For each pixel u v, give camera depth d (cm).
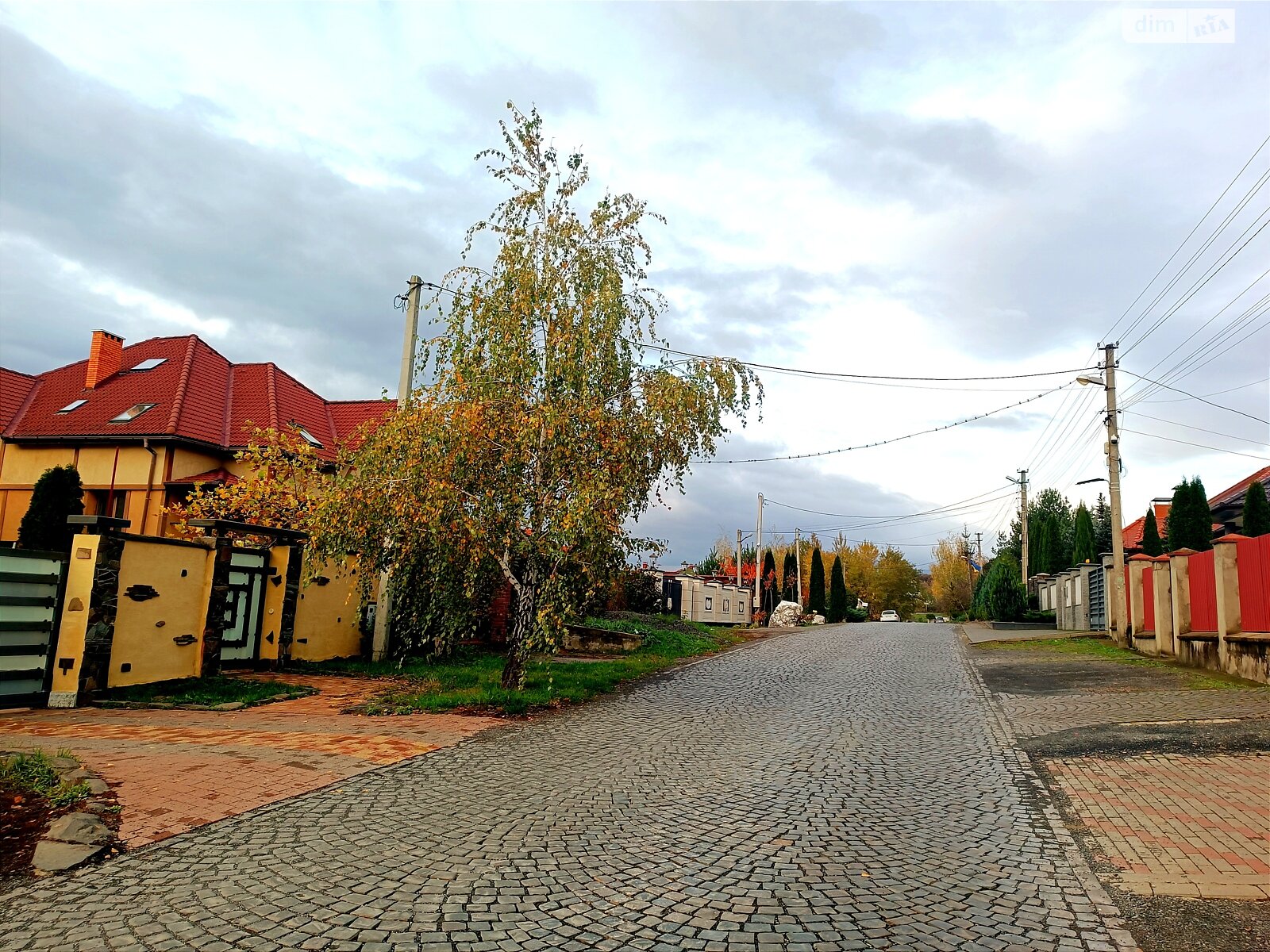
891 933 430
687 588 3766
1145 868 529
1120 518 2073
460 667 1543
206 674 1246
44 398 2442
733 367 1220
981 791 727
